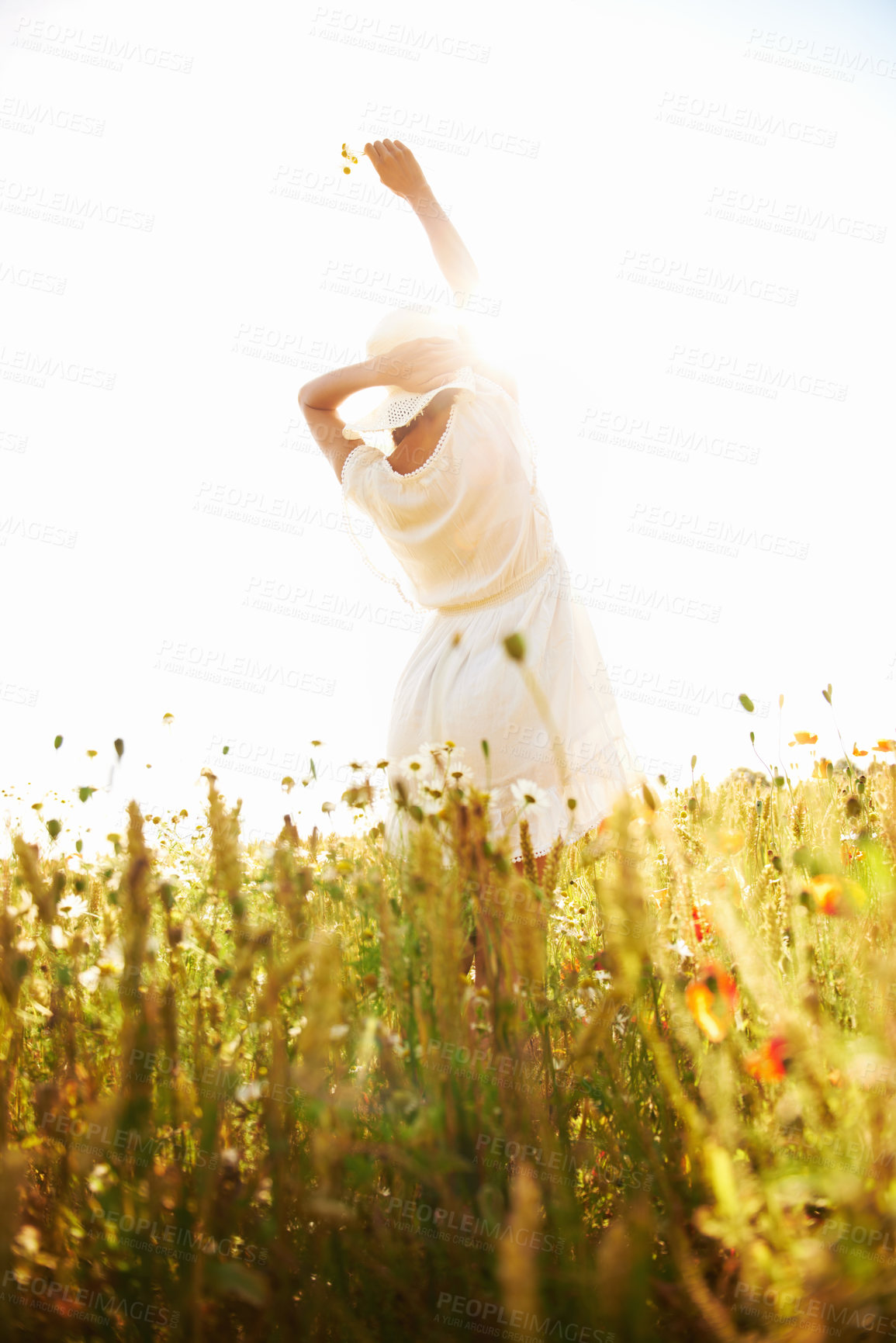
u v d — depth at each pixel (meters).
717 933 1.50
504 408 2.99
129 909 1.39
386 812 2.47
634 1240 1.06
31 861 1.53
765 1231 1.04
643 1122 1.42
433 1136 1.26
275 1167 1.27
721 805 1.91
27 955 1.58
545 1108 1.42
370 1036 1.22
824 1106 1.15
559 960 1.95
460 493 2.84
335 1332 1.21
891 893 1.39
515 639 1.39
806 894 1.51
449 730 2.77
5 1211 1.15
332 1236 1.26
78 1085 1.47
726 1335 1.00
